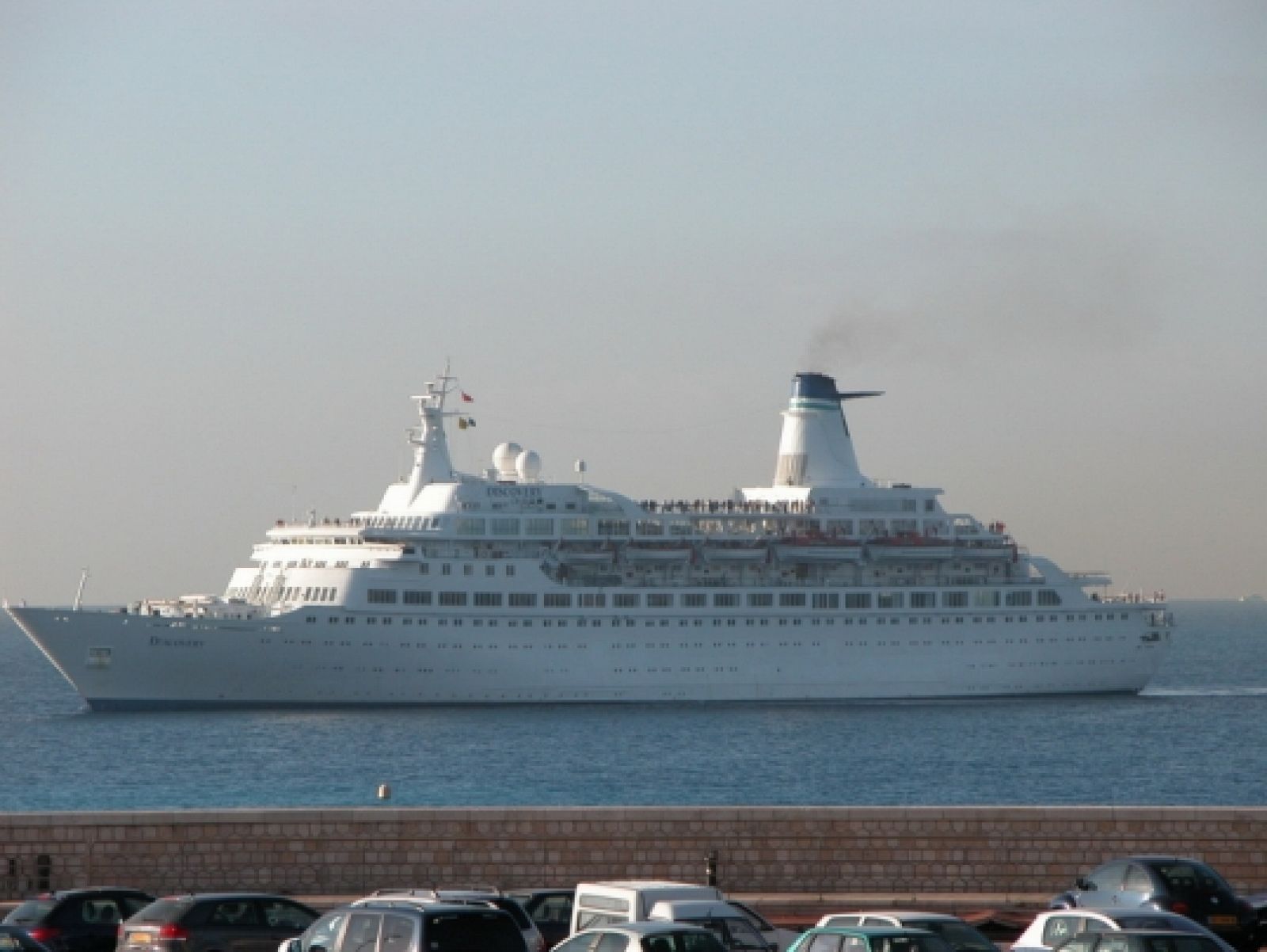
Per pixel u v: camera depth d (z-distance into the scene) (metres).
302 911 196.62
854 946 168.38
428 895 187.62
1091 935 168.88
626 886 184.88
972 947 178.75
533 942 186.25
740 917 179.00
